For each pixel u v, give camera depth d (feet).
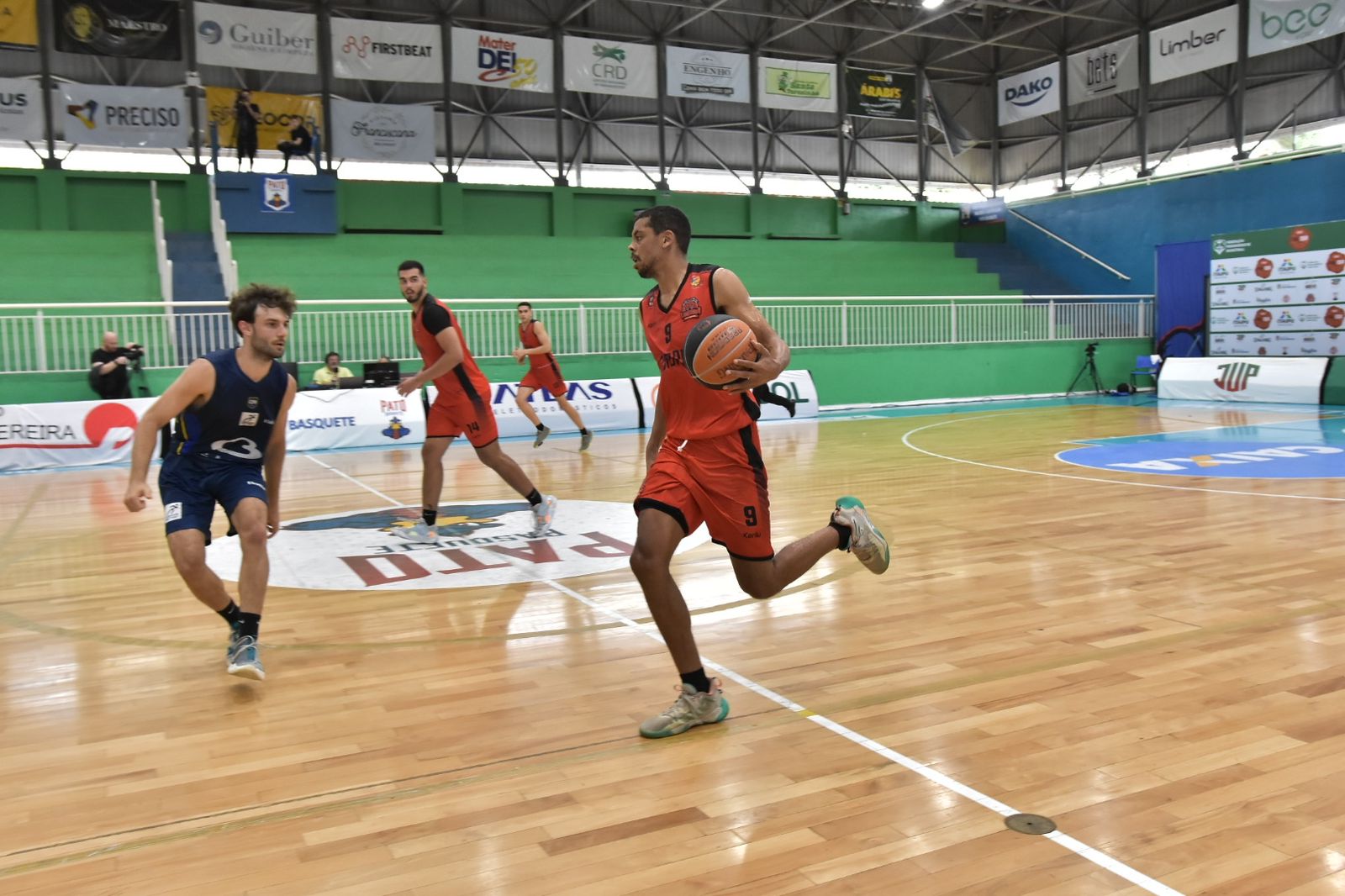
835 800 8.73
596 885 7.41
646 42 75.56
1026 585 16.63
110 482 34.22
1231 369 58.13
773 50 79.05
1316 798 8.53
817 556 10.80
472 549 20.48
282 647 13.93
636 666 12.78
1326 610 14.58
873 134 88.28
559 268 63.62
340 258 59.31
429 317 19.71
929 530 21.71
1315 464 30.86
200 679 12.61
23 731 10.87
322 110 65.16
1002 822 8.23
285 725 10.94
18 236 52.85
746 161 84.28
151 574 18.99
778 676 12.24
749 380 9.39
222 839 8.27
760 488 10.37
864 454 36.40
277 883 7.54
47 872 7.74
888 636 13.84
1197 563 17.90
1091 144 85.87
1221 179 67.97
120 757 10.09
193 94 61.93
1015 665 12.45
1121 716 10.58
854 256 74.69
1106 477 29.09
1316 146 72.23
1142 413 52.37
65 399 43.06
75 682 12.57
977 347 64.18
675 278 10.28
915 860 7.64
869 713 10.88
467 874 7.62
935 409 58.03
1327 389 53.11
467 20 70.08
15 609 16.39
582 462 35.91
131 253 54.60
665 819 8.46
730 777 9.29
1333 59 70.90
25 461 38.73
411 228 68.23
